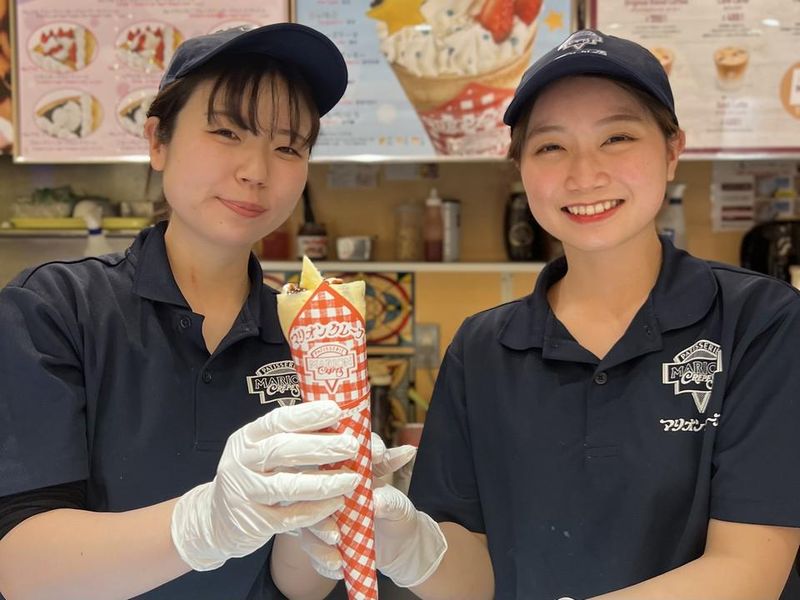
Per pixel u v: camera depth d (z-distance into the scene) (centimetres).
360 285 89
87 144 228
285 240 251
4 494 96
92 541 90
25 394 100
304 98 112
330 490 81
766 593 96
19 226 244
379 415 236
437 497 124
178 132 108
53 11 224
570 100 110
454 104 219
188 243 117
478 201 254
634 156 108
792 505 98
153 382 110
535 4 214
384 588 149
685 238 238
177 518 89
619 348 112
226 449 87
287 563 111
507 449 117
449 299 255
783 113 213
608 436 110
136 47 224
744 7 211
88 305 111
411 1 217
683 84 214
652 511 106
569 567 110
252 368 117
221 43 105
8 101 228
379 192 256
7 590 93
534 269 233
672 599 93
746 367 107
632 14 213
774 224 233
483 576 117
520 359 120
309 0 219
